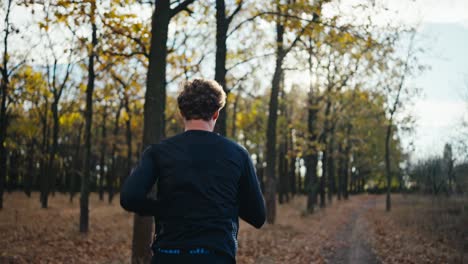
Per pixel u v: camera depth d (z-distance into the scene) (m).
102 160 39.28
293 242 14.73
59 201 34.09
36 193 45.62
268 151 20.44
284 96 33.72
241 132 45.06
